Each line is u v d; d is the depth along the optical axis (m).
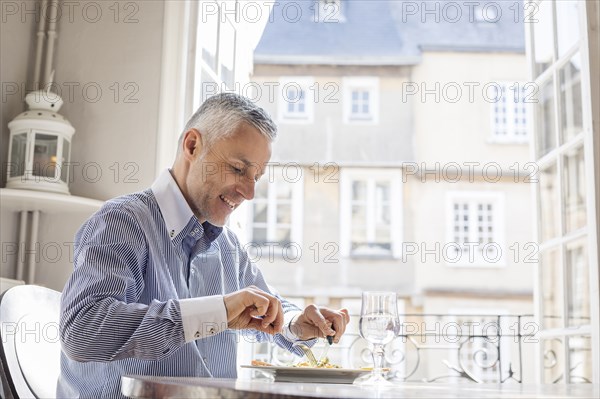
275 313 1.08
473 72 17.33
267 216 17.30
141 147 2.03
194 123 1.41
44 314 1.39
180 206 1.37
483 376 14.60
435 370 14.55
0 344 1.23
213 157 1.36
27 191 1.81
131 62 2.07
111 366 1.27
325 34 17.61
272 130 1.40
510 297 16.48
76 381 1.29
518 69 17.28
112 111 2.05
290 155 17.41
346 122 17.48
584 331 2.13
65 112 2.05
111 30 2.09
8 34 2.02
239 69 2.49
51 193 1.85
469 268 16.73
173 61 2.07
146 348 1.07
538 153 2.57
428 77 17.44
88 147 2.04
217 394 0.78
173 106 2.06
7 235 1.95
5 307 1.29
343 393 0.80
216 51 2.29
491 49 17.31
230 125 1.36
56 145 1.91
